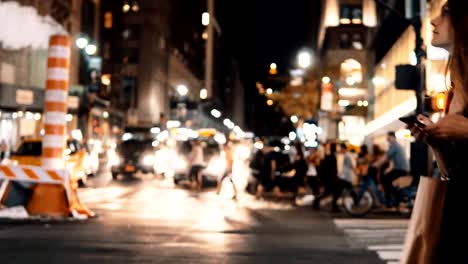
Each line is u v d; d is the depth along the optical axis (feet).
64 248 37.50
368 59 225.56
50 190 53.83
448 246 7.14
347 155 68.59
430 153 60.49
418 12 61.72
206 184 115.55
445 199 7.20
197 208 68.44
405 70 60.75
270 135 474.90
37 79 161.48
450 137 7.09
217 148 128.06
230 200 83.25
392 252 39.06
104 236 43.32
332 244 42.32
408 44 141.69
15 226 48.11
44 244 39.04
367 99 210.59
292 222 56.34
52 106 54.70
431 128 7.18
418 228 7.43
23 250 36.58
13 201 53.93
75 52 199.00
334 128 220.84
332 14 257.96
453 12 7.54
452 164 7.23
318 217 62.13
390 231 50.70
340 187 68.33
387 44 179.63
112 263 32.63
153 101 290.56
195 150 103.50
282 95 231.91
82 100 174.50
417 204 7.53
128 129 180.04
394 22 157.99
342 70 214.28
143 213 60.85
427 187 7.38
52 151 54.90
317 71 226.99
